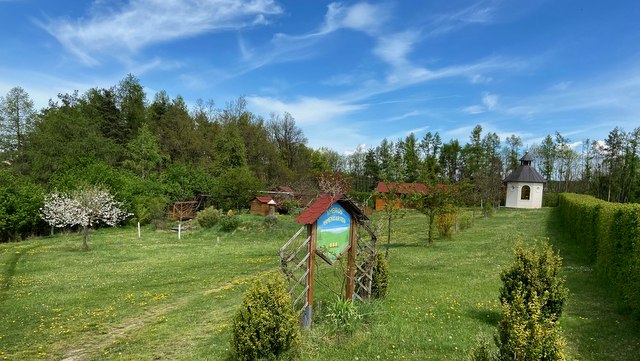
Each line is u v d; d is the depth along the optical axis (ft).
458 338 26.73
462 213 108.47
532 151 262.06
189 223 136.15
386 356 24.41
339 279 43.34
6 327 34.81
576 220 70.13
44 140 160.25
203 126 241.96
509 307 19.12
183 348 28.35
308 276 30.37
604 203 54.60
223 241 101.19
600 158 216.33
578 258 55.88
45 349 29.63
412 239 83.41
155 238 108.88
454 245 71.36
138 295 45.39
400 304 34.86
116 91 227.40
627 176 184.96
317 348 25.86
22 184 122.93
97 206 91.20
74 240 105.29
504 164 262.26
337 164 288.92
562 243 69.31
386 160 255.91
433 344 25.86
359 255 35.22
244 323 23.00
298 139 259.19
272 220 115.44
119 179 145.48
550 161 249.34
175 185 169.99
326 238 31.35
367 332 28.27
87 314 38.19
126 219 140.26
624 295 31.96
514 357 17.02
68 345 30.35
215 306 39.27
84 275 59.36
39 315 38.17
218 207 174.19
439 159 236.63
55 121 171.32
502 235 82.28
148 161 186.39
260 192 171.42
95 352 28.73
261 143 232.94
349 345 26.20
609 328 28.17
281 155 249.55
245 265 63.67
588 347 25.09
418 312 32.48
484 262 54.13
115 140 196.95
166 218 146.41
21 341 31.30
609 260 39.29
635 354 23.97
